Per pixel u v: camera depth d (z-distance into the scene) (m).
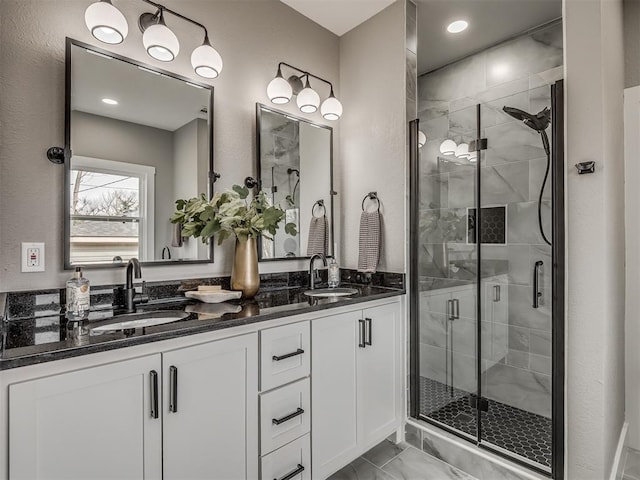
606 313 1.51
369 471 1.89
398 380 2.13
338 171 2.58
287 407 1.53
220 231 1.81
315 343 1.65
